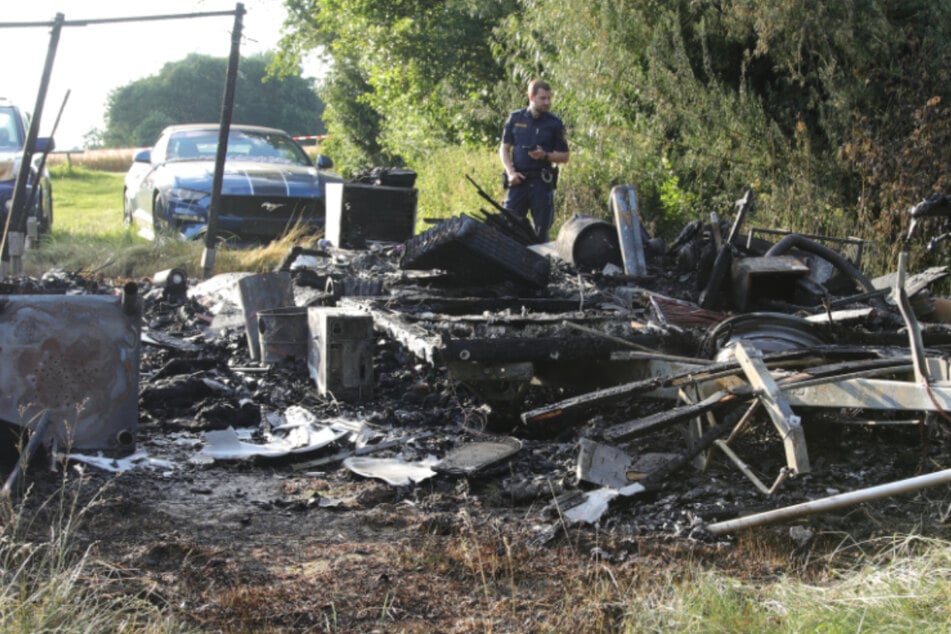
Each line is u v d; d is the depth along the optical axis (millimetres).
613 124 14844
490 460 5418
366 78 26016
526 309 7637
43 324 5445
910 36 12844
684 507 4902
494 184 17266
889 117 12188
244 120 69688
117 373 5570
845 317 6320
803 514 4371
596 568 4203
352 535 4633
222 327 8977
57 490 4969
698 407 4969
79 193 32969
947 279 10898
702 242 9062
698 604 3768
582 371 6391
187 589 3961
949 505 4797
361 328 6871
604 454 5109
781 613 3697
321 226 13727
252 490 5254
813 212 12078
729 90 13844
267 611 3816
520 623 3771
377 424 6324
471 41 21500
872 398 4824
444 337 5824
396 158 25906
